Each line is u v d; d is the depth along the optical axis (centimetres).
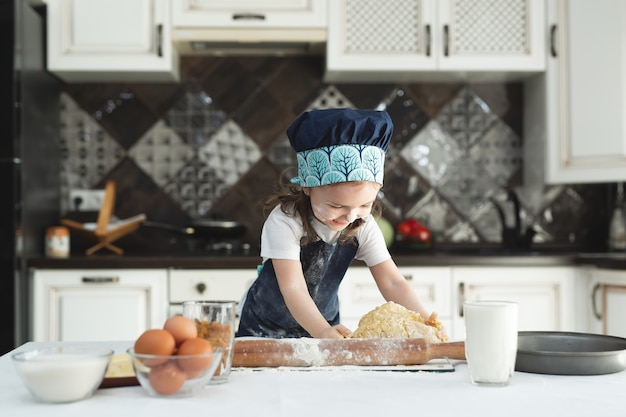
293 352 124
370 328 134
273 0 315
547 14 321
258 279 187
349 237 180
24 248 286
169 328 109
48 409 97
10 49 281
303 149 158
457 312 293
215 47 331
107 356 105
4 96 281
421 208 350
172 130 346
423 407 98
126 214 344
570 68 317
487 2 321
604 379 116
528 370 121
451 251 330
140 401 102
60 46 311
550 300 296
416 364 126
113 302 288
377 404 100
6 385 112
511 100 352
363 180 153
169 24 313
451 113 351
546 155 323
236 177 347
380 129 153
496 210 351
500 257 293
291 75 348
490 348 110
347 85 349
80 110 343
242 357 124
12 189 280
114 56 312
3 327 277
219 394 105
